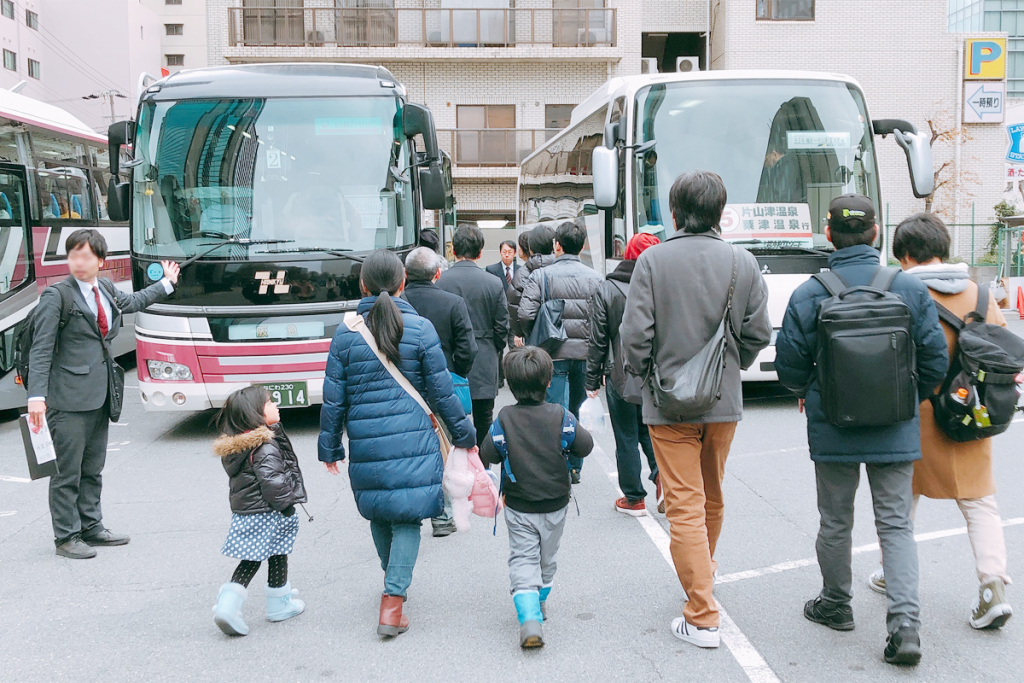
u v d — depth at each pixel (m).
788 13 25.12
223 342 7.48
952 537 4.85
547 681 3.35
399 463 3.71
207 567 4.74
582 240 6.17
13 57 49.28
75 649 3.73
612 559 4.69
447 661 3.54
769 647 3.57
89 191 11.42
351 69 8.26
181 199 7.66
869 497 5.68
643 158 8.78
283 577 3.98
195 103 7.84
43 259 9.84
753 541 4.90
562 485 3.68
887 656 3.33
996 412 3.49
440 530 5.16
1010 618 3.78
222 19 27.06
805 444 7.30
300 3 27.27
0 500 6.20
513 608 4.10
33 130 9.86
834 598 3.68
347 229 7.67
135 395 10.74
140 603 4.25
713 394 3.38
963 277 3.76
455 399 3.79
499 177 27.36
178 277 7.50
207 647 3.73
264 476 3.72
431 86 27.47
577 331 6.00
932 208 24.77
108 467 7.10
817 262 8.54
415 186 8.09
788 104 8.88
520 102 27.48
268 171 7.71
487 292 5.57
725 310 3.44
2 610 4.18
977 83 25.19
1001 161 25.50
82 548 4.92
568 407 6.45
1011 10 41.12
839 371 3.30
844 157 8.80
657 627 3.82
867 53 25.14
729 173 8.68
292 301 7.51
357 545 5.06
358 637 3.80
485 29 27.27
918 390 3.50
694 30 27.06
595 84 27.41
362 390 3.74
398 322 3.71
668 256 3.50
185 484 6.51
